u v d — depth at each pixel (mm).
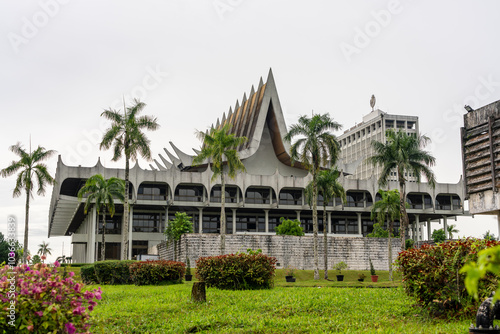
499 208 23266
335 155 48719
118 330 15086
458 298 13828
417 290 14719
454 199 89875
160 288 27172
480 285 13523
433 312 14648
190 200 78188
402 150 47094
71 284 9195
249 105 95312
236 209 82688
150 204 75812
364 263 64062
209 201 77312
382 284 37562
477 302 13516
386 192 60281
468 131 25484
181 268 33656
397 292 19641
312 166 49844
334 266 62625
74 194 86188
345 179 83562
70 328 8742
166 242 66188
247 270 26203
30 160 52969
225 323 15344
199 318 15922
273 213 86562
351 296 19141
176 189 79438
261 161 89250
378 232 76125
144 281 32469
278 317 15945
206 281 27000
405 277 15188
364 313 15828
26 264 9180
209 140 50312
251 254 27391
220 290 25078
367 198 87812
